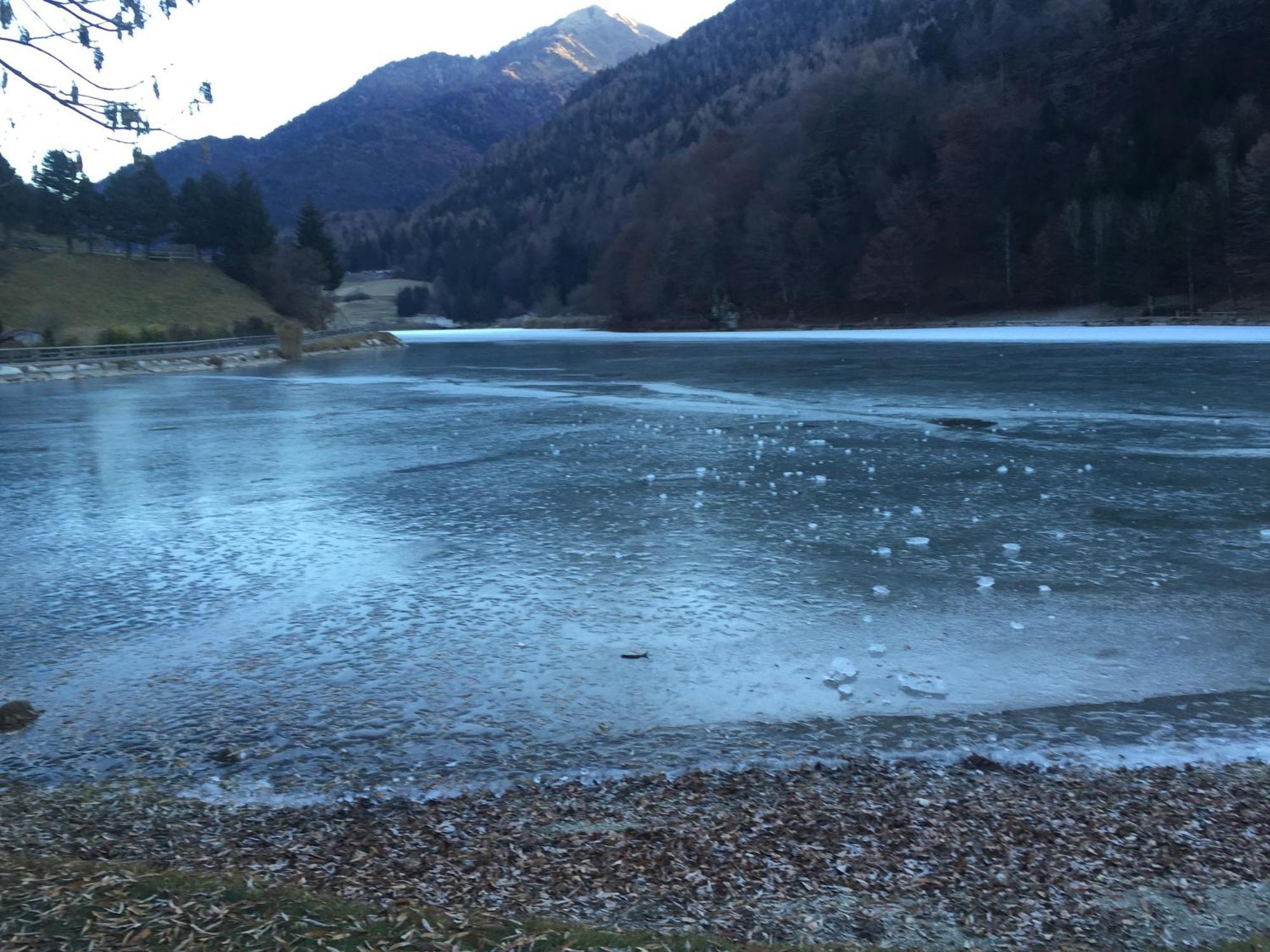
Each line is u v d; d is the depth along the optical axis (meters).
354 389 41.41
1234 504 14.11
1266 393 28.27
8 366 49.41
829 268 105.38
